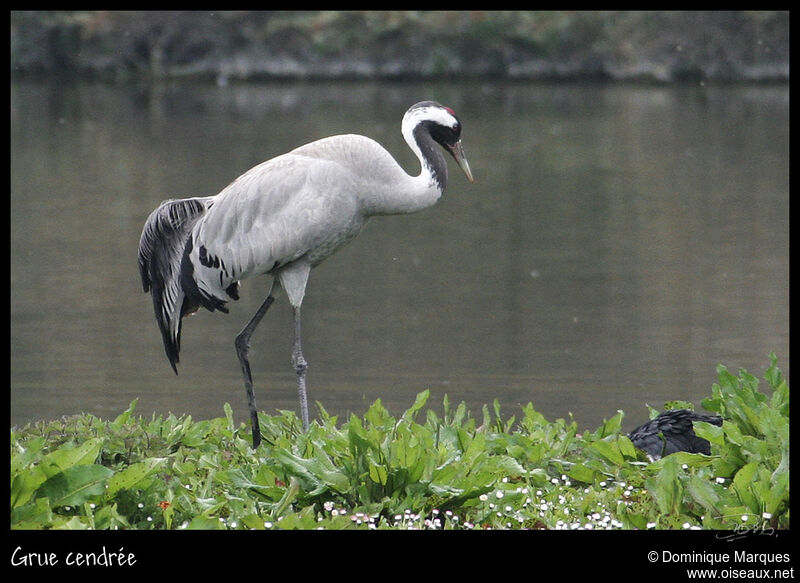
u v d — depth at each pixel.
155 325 15.58
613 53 51.34
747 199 26.62
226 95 46.06
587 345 14.57
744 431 8.06
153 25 51.09
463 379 12.98
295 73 51.19
